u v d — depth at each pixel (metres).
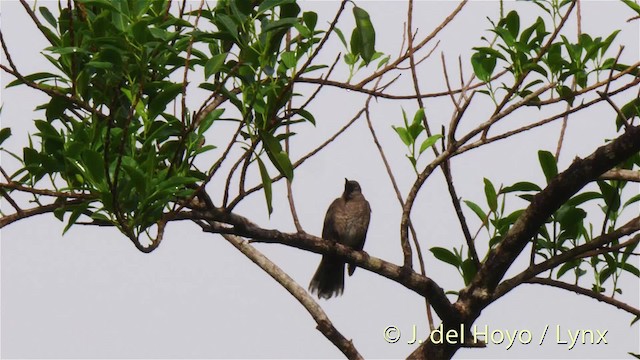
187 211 10.30
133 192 9.52
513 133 11.11
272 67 9.59
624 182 12.15
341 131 11.24
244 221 10.77
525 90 11.59
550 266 12.27
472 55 11.43
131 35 9.20
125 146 9.77
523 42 11.17
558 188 11.38
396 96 11.08
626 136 10.98
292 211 11.51
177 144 10.08
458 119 11.07
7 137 10.02
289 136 10.60
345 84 10.77
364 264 11.71
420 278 11.80
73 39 9.39
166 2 10.10
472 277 12.41
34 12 9.92
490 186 12.07
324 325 13.07
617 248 12.12
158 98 9.56
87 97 9.95
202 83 9.63
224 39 9.50
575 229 12.20
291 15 9.84
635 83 10.82
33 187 9.94
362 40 9.71
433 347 12.52
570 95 11.05
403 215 11.84
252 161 10.61
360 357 12.98
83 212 9.83
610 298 12.41
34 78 9.79
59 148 9.75
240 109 9.80
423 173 11.55
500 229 12.20
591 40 11.16
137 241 9.48
